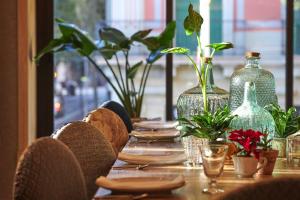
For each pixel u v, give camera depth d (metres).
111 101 3.78
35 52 4.62
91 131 2.26
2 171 4.25
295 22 4.82
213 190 1.66
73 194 1.70
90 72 4.81
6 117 4.26
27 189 1.50
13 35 4.24
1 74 4.25
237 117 2.27
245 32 4.89
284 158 2.35
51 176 1.59
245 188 1.10
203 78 2.47
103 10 4.91
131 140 2.98
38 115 4.69
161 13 4.86
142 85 4.66
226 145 1.78
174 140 2.95
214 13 4.85
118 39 4.51
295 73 4.85
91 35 4.90
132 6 4.89
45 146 1.62
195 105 2.49
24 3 4.26
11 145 4.26
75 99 4.82
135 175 1.87
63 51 4.55
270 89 2.59
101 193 1.64
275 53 4.86
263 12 4.88
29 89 4.39
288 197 1.10
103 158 2.25
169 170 2.01
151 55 4.56
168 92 4.78
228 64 4.85
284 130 2.36
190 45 4.75
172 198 1.58
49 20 4.69
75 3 4.84
